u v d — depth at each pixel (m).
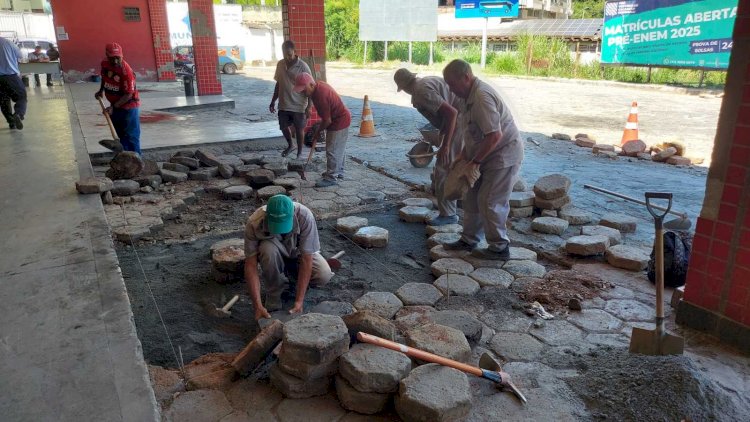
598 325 3.60
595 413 2.69
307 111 8.47
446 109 5.10
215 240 5.33
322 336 2.80
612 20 20.75
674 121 12.64
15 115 9.58
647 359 2.94
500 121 4.24
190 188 6.88
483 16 29.55
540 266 4.51
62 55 20.28
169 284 4.40
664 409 2.58
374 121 12.68
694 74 19.84
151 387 2.71
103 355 2.94
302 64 8.07
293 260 3.92
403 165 8.14
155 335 3.64
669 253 4.06
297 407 2.76
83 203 5.48
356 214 6.14
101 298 3.54
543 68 25.41
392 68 31.33
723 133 3.15
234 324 3.81
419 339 3.02
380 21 33.06
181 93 17.23
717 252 3.28
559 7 40.66
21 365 2.85
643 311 3.77
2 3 41.53
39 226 4.83
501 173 4.37
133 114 7.66
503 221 4.52
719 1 16.22
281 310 3.84
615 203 6.32
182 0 31.67
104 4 20.52
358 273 4.60
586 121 12.77
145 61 21.75
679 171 7.98
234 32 37.59
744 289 3.18
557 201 5.69
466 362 2.99
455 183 4.47
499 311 3.82
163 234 5.47
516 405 2.76
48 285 3.71
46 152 7.82
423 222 5.83
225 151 8.96
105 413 2.51
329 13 39.06
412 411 2.55
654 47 18.84
